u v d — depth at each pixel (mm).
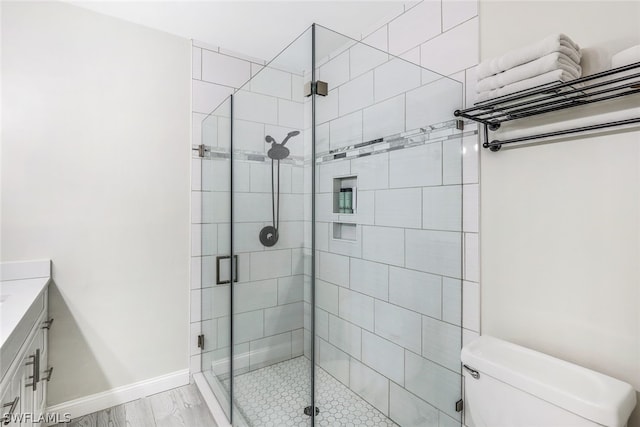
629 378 1010
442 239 1465
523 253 1271
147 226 2018
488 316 1395
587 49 1089
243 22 1964
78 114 1808
